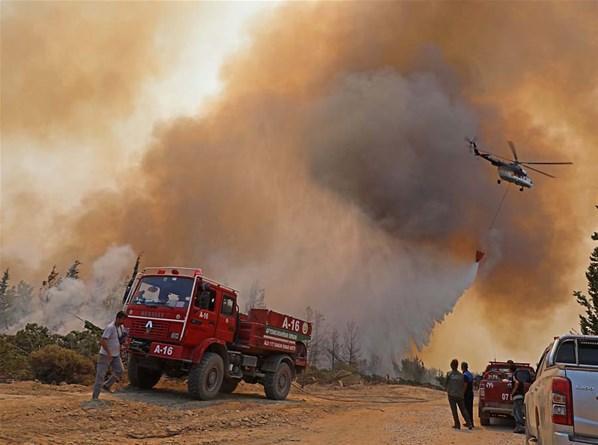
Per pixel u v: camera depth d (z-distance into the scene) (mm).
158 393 11312
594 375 4527
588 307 21281
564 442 4410
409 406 16469
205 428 8352
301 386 22359
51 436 6602
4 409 7680
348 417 11758
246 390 15859
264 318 12930
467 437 9445
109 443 6633
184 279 11062
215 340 11227
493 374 12859
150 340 10742
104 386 10680
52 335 19578
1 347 14609
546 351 6582
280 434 8578
